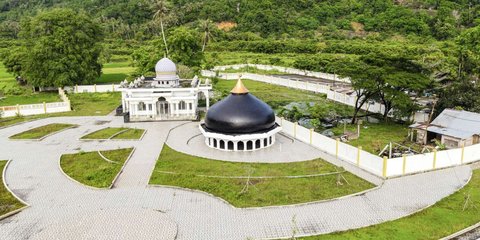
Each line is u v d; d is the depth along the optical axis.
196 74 84.94
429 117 47.94
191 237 26.28
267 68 108.88
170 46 87.69
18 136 51.12
